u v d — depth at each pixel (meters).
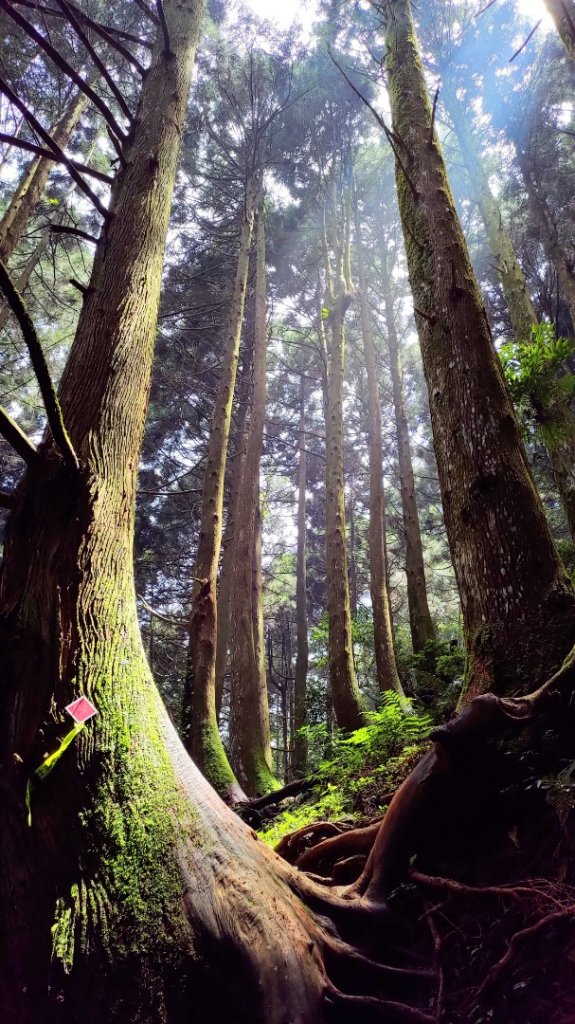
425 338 3.69
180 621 7.03
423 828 2.44
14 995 1.40
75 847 1.55
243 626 8.91
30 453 2.01
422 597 11.45
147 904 1.53
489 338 3.47
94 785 1.65
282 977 1.65
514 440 3.16
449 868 2.38
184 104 3.83
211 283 14.80
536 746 2.36
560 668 2.54
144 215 3.12
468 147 11.42
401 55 4.88
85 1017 1.36
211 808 1.93
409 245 4.11
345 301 10.35
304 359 18.97
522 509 2.95
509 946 1.95
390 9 5.28
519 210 13.59
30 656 1.75
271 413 20.98
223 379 8.80
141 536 16.92
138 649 2.06
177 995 1.44
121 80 11.49
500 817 2.38
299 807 5.46
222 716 22.12
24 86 10.44
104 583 2.02
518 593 2.79
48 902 1.48
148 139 3.46
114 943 1.44
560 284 10.42
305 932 1.89
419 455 20.69
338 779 5.06
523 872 2.23
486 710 2.39
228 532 13.66
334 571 8.35
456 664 7.75
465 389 3.28
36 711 1.68
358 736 5.13
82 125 12.26
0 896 1.52
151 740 1.86
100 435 2.30
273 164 13.36
